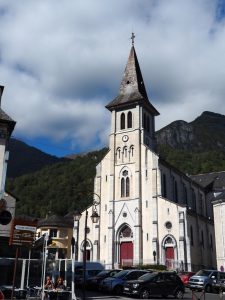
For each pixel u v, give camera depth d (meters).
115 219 62.41
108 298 30.00
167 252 56.81
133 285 31.02
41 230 72.56
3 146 32.53
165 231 57.69
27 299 26.22
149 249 58.19
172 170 68.50
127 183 63.91
